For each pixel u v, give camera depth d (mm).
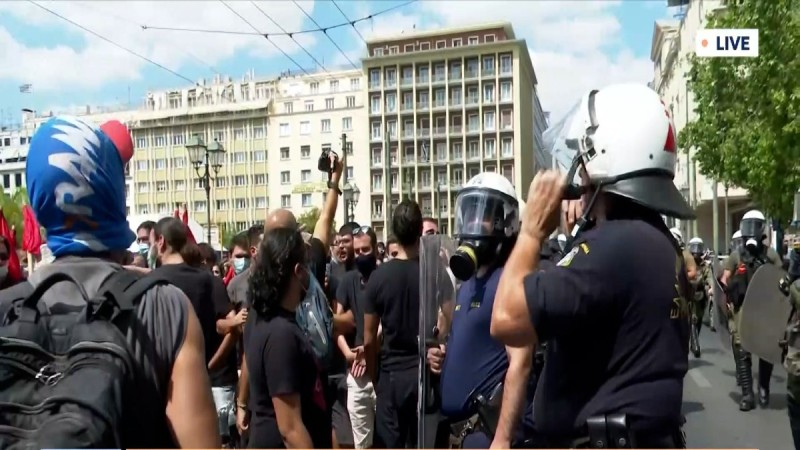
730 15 13531
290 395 2852
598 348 1824
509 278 1862
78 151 1649
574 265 1803
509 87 82250
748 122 14453
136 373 1492
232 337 4984
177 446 1562
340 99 85500
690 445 6219
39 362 1430
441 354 3596
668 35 50188
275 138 85688
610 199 1982
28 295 1528
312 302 3225
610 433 1761
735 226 37625
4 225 7031
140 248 7758
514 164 81312
